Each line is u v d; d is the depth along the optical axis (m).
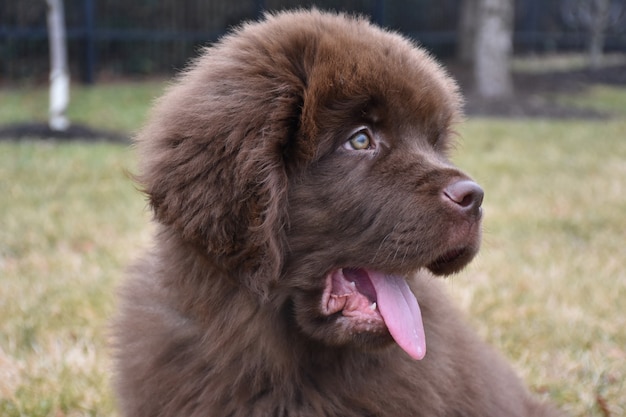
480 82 5.21
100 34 5.43
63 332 1.63
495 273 1.94
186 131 1.15
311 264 1.17
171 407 1.19
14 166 2.88
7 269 1.91
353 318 1.17
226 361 1.18
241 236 1.14
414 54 1.23
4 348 1.58
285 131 1.15
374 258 1.18
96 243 2.11
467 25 6.52
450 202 1.17
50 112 3.96
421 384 1.20
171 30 5.87
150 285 1.22
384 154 1.19
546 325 1.70
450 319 1.27
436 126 1.23
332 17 1.25
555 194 2.73
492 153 3.43
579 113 4.77
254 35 1.20
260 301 1.16
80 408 1.44
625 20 8.04
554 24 7.96
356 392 1.19
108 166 2.94
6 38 5.39
